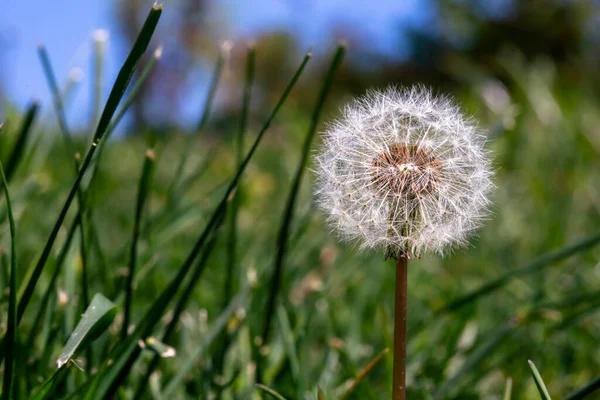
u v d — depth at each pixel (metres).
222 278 0.45
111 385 0.27
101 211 0.67
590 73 1.76
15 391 0.26
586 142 0.73
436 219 0.24
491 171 0.25
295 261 0.44
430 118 0.25
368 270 0.49
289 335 0.32
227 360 0.33
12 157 0.34
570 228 0.61
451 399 0.32
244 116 0.35
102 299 0.25
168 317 0.35
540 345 0.36
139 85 0.30
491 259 0.56
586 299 0.35
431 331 0.38
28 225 0.52
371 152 0.25
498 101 0.79
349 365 0.32
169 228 0.44
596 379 0.25
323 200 0.25
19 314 0.25
